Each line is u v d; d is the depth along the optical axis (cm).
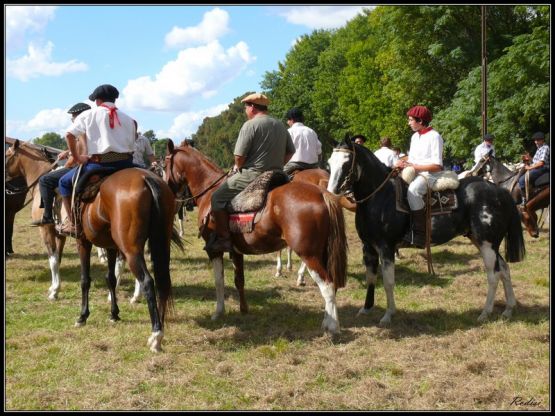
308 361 486
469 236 636
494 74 1933
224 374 458
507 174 1138
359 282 805
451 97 2470
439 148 604
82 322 595
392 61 2742
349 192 619
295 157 807
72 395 419
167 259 507
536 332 550
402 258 973
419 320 610
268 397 409
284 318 626
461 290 741
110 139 541
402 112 2898
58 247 720
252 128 565
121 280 817
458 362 481
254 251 566
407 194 598
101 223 534
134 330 577
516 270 855
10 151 793
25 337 549
